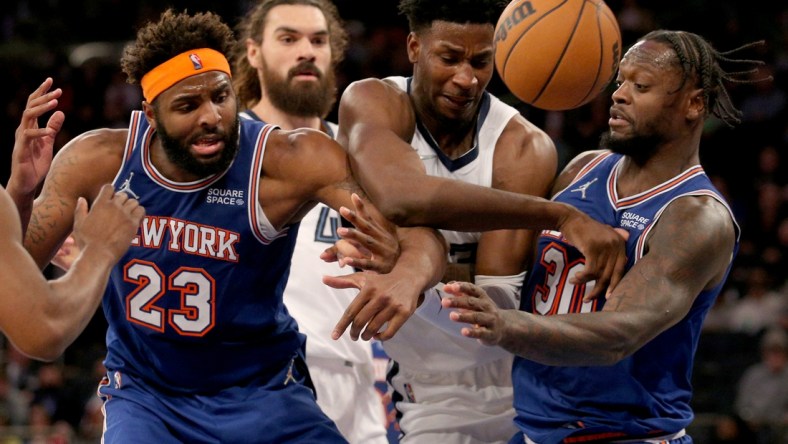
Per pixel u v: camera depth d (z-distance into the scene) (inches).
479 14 189.2
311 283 251.3
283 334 192.9
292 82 269.9
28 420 457.4
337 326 167.3
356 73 652.7
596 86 187.9
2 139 649.0
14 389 477.1
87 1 752.3
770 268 513.3
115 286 183.9
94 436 442.0
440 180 178.7
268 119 276.4
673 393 187.8
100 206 162.2
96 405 454.6
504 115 210.2
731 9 692.7
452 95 193.2
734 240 180.5
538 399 191.0
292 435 189.0
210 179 179.3
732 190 577.9
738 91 628.1
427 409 221.1
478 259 205.6
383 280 168.4
